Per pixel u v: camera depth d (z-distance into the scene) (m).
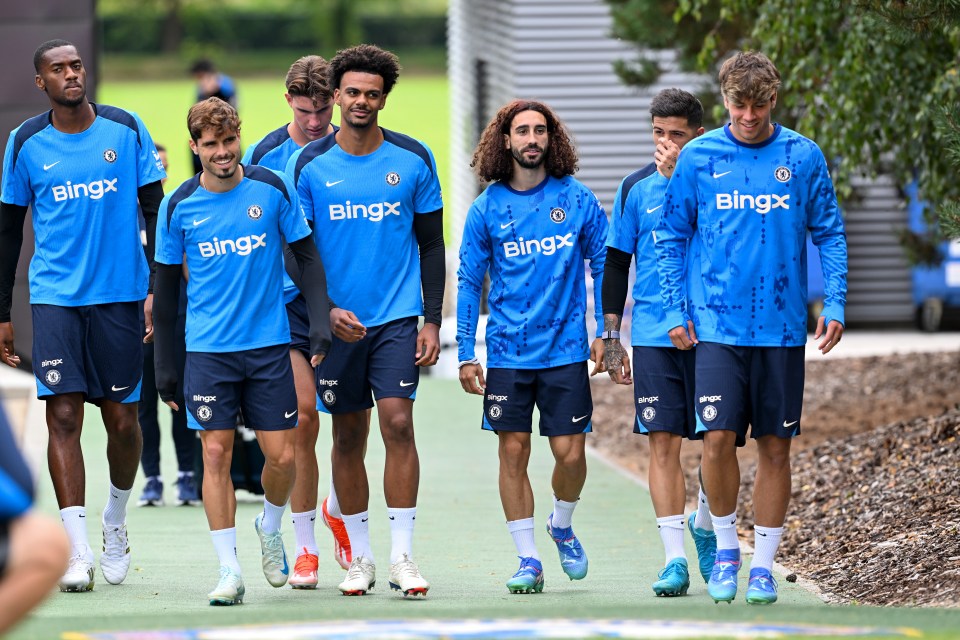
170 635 16.31
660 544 28.75
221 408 21.84
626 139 61.66
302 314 24.09
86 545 23.77
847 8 32.81
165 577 25.23
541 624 17.19
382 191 22.55
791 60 36.22
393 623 17.38
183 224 21.69
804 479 31.86
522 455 23.08
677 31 45.16
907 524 26.19
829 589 23.78
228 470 22.05
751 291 20.70
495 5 69.38
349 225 22.55
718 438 20.86
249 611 19.98
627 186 22.97
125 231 24.06
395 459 22.52
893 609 19.25
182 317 32.66
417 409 48.38
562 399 22.72
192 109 21.47
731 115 20.61
